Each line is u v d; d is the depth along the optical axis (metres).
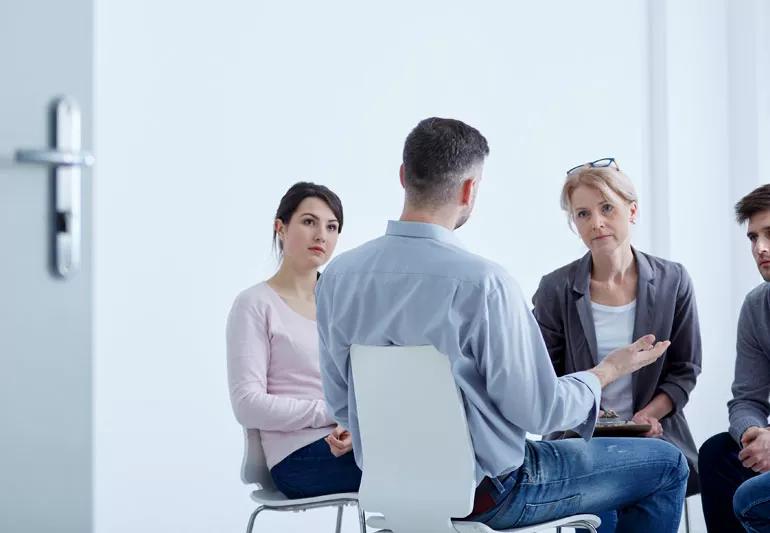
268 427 2.73
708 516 2.95
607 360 2.25
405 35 4.02
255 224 3.65
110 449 3.31
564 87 4.45
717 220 4.80
